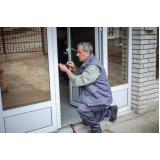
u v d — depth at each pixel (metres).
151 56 3.67
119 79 3.66
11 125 2.63
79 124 3.30
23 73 2.65
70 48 3.74
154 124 3.35
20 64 2.61
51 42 2.76
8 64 2.53
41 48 2.73
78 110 2.72
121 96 3.71
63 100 4.49
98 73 2.63
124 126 3.28
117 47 3.52
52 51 2.79
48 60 2.79
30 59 2.67
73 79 2.63
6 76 2.54
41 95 2.84
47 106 2.90
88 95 2.73
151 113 3.78
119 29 3.48
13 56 2.55
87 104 2.70
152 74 3.78
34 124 2.82
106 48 3.35
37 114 2.82
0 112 2.51
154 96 3.92
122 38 3.55
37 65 2.74
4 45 2.47
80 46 2.74
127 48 3.64
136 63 3.62
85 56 2.74
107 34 3.35
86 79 2.59
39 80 2.79
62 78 6.63
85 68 2.71
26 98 2.72
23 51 2.61
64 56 6.51
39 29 2.67
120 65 3.63
